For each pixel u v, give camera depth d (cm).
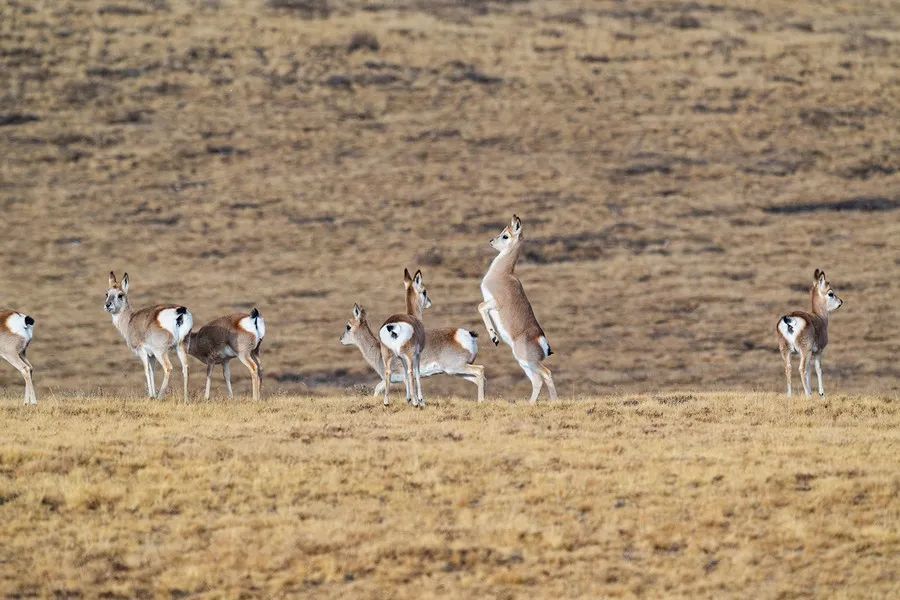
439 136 19638
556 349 12912
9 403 6706
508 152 19212
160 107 19975
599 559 4688
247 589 4472
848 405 6750
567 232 16662
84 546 4681
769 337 13225
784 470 5369
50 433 5816
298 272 15250
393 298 14400
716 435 6034
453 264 15638
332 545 4722
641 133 19912
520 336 7275
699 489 5197
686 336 13350
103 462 5388
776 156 19300
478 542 4769
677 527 4881
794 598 4444
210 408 6531
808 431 6106
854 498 5109
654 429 6172
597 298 14562
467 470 5381
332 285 14825
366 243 16212
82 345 12544
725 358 12575
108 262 15375
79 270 15062
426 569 4612
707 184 18350
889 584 4519
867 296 14538
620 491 5172
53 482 5128
